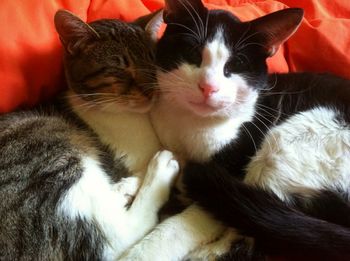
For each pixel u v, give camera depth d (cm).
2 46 35
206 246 34
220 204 33
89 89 38
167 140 40
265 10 48
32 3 37
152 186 36
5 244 30
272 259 33
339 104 38
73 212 32
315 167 35
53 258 31
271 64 45
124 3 43
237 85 34
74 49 37
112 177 37
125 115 39
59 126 37
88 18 42
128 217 35
